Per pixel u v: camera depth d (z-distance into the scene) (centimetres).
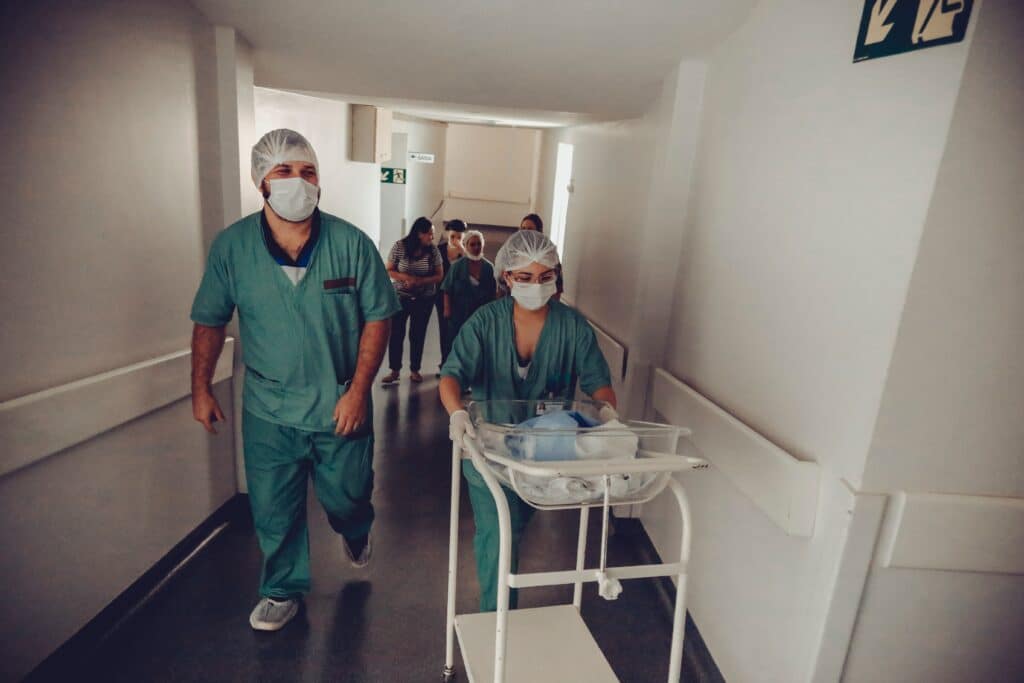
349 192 664
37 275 158
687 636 221
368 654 202
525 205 1462
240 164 251
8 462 149
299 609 221
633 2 203
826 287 148
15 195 150
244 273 191
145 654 195
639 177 312
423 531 277
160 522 226
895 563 134
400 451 358
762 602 171
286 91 439
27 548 164
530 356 191
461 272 446
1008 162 114
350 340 208
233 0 219
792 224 166
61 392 164
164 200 214
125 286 195
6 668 160
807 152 161
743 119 205
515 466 120
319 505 294
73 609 184
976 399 127
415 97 376
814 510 147
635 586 251
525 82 297
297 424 201
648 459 123
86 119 172
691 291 246
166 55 210
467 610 226
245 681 188
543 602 236
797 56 170
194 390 199
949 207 116
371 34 246
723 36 221
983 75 110
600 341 350
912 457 130
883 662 144
